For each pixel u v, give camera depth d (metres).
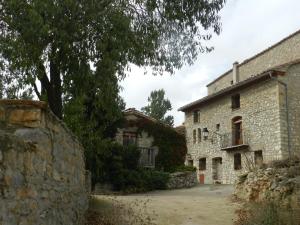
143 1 12.06
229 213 12.77
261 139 26.39
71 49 11.09
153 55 12.48
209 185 26.00
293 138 25.19
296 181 12.39
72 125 12.26
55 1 10.33
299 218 9.98
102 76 11.41
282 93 25.47
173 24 12.73
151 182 22.95
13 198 4.32
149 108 53.62
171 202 14.70
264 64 31.47
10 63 10.81
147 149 29.42
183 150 31.22
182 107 34.75
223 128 30.12
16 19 10.41
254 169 15.23
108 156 21.72
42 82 11.66
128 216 11.39
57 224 6.09
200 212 12.86
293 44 28.84
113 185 21.94
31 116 5.11
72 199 7.46
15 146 4.41
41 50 10.46
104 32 11.28
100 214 10.79
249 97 27.81
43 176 5.39
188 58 13.19
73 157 7.57
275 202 11.80
